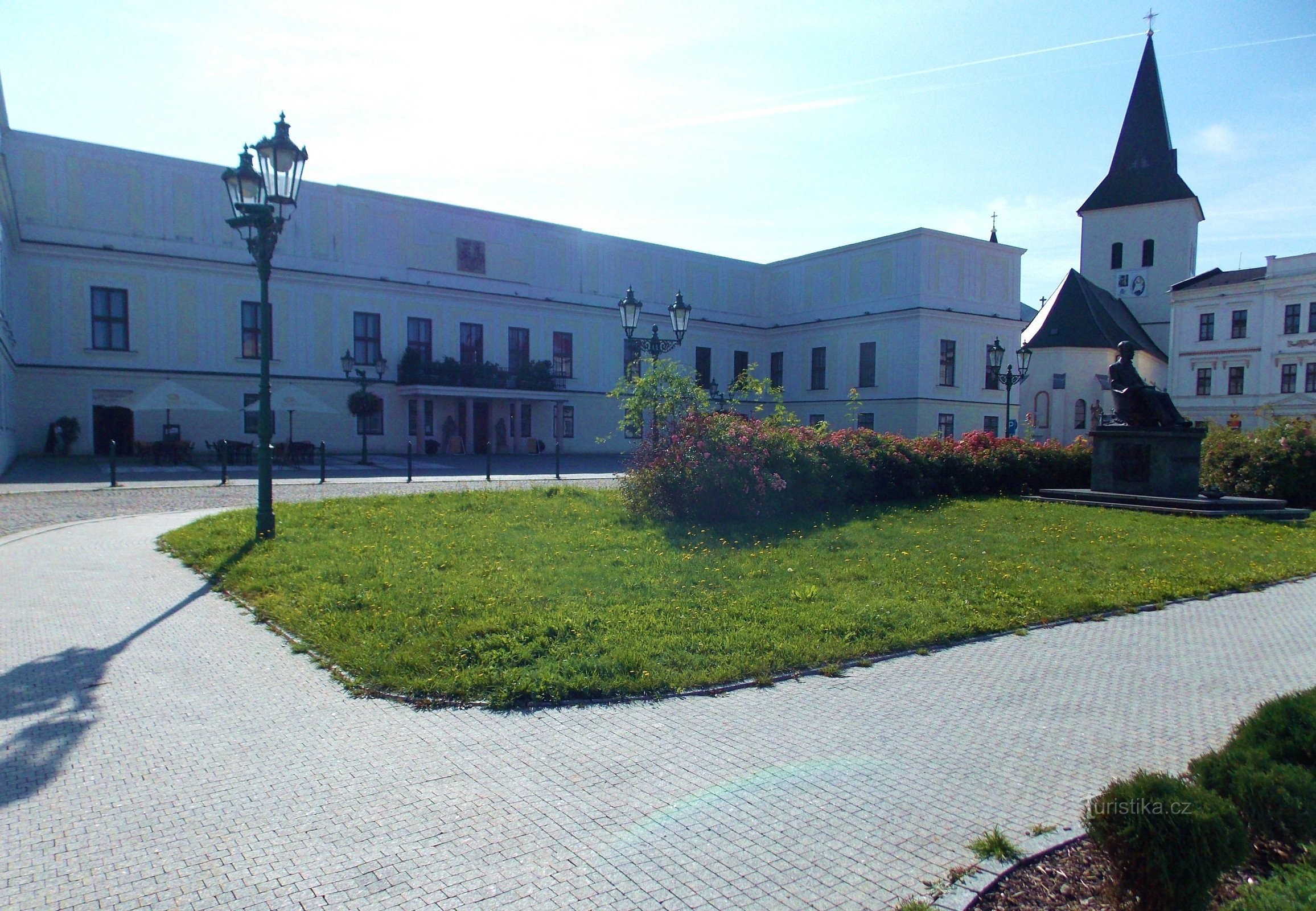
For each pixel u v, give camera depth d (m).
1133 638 7.37
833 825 3.93
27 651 6.49
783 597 8.25
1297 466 19.39
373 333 38.66
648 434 15.26
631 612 7.47
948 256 45.78
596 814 4.02
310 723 5.14
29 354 31.27
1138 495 17.83
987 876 3.46
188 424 34.25
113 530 12.78
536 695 5.56
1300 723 3.98
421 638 6.54
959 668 6.40
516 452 42.75
